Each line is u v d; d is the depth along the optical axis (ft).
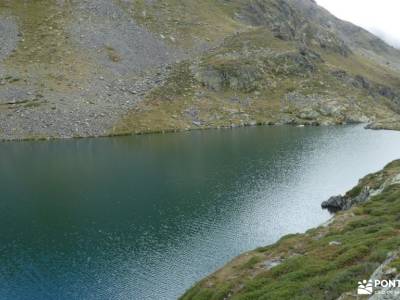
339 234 150.92
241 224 211.82
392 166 274.16
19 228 211.61
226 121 594.65
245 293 112.47
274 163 354.54
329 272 106.01
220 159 371.97
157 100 599.16
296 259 125.59
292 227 208.54
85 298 146.30
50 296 147.95
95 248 185.57
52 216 228.63
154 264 169.17
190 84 653.71
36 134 486.38
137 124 537.65
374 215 167.53
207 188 278.67
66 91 561.84
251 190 274.16
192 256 175.63
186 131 547.90
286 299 97.19
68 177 313.73
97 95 571.28
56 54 625.00
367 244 118.73
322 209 237.66
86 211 235.40
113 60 649.20
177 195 263.08
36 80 567.59
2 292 150.92
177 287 151.64
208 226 209.36
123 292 149.59
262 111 644.69
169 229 206.08
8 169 344.49
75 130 502.79
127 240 193.36
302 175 313.73
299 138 490.08
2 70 572.51
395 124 591.78
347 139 482.69
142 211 233.35
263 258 147.43
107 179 305.73
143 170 332.19
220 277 140.05
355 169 331.98
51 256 178.29
